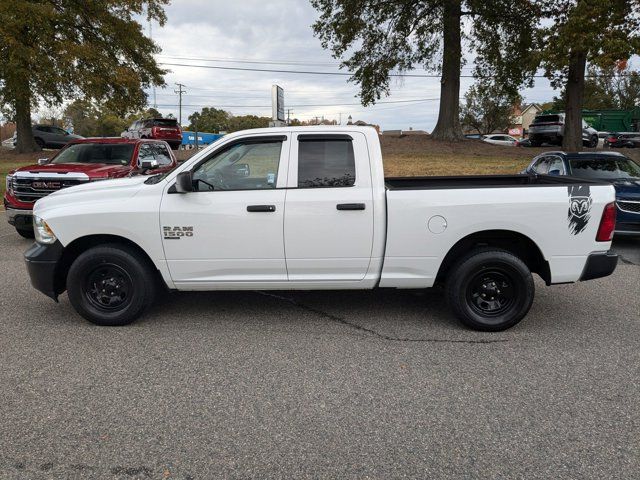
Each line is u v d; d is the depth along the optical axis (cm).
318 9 2375
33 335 476
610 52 1625
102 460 289
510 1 2134
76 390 369
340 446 302
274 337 471
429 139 2511
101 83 2275
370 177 473
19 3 1972
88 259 481
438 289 616
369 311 543
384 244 474
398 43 2455
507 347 447
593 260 474
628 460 286
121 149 1030
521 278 471
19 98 2212
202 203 473
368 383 380
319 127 487
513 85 2447
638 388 370
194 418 332
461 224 468
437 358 425
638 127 4300
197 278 487
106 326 497
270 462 287
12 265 745
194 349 443
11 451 297
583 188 470
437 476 274
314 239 473
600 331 486
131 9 2475
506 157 2105
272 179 479
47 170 884
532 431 316
